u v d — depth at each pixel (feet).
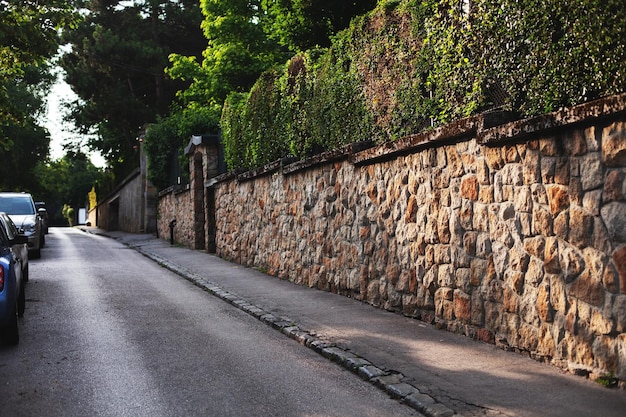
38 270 54.80
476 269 24.59
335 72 36.76
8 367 22.57
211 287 42.86
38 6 52.11
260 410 17.98
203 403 18.60
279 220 47.55
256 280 46.19
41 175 203.62
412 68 28.66
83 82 137.08
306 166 41.01
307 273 42.19
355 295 35.50
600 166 18.52
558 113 19.34
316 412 17.81
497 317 23.52
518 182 22.02
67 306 35.68
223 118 64.13
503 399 17.72
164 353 24.72
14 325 25.57
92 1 139.74
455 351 23.20
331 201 38.22
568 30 19.35
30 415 17.57
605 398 17.30
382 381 20.07
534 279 21.36
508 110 22.82
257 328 29.81
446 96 26.05
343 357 23.04
